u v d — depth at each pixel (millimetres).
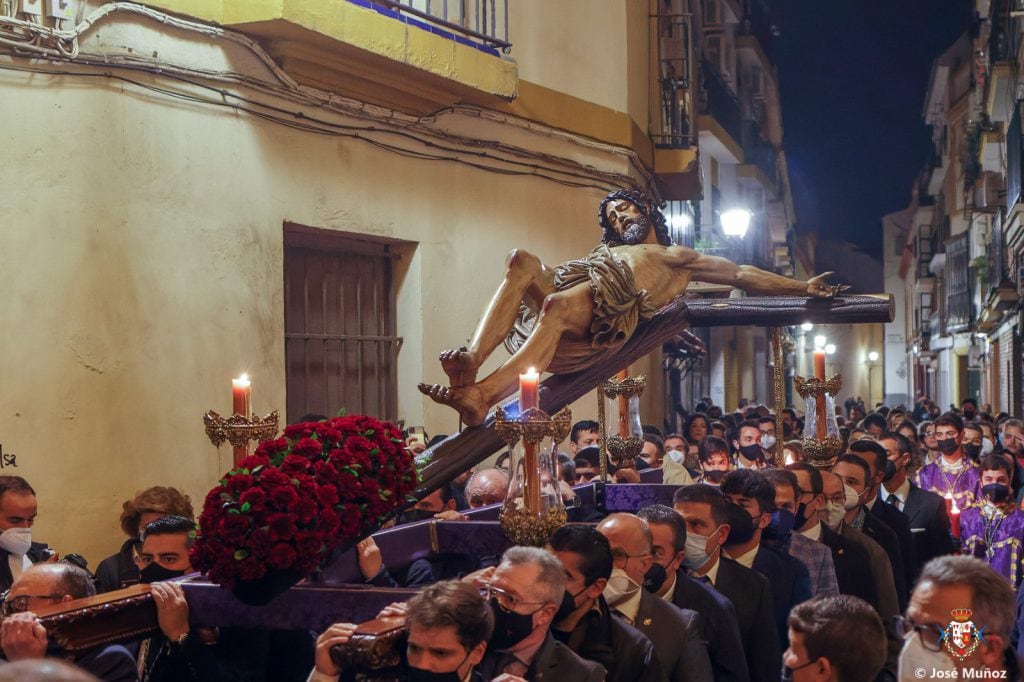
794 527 5559
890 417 15844
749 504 5059
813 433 6457
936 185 42625
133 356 6805
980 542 7750
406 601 3461
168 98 7059
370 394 8992
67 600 3721
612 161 11156
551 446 4047
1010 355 25125
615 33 11508
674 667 4082
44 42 6391
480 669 3531
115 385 6703
